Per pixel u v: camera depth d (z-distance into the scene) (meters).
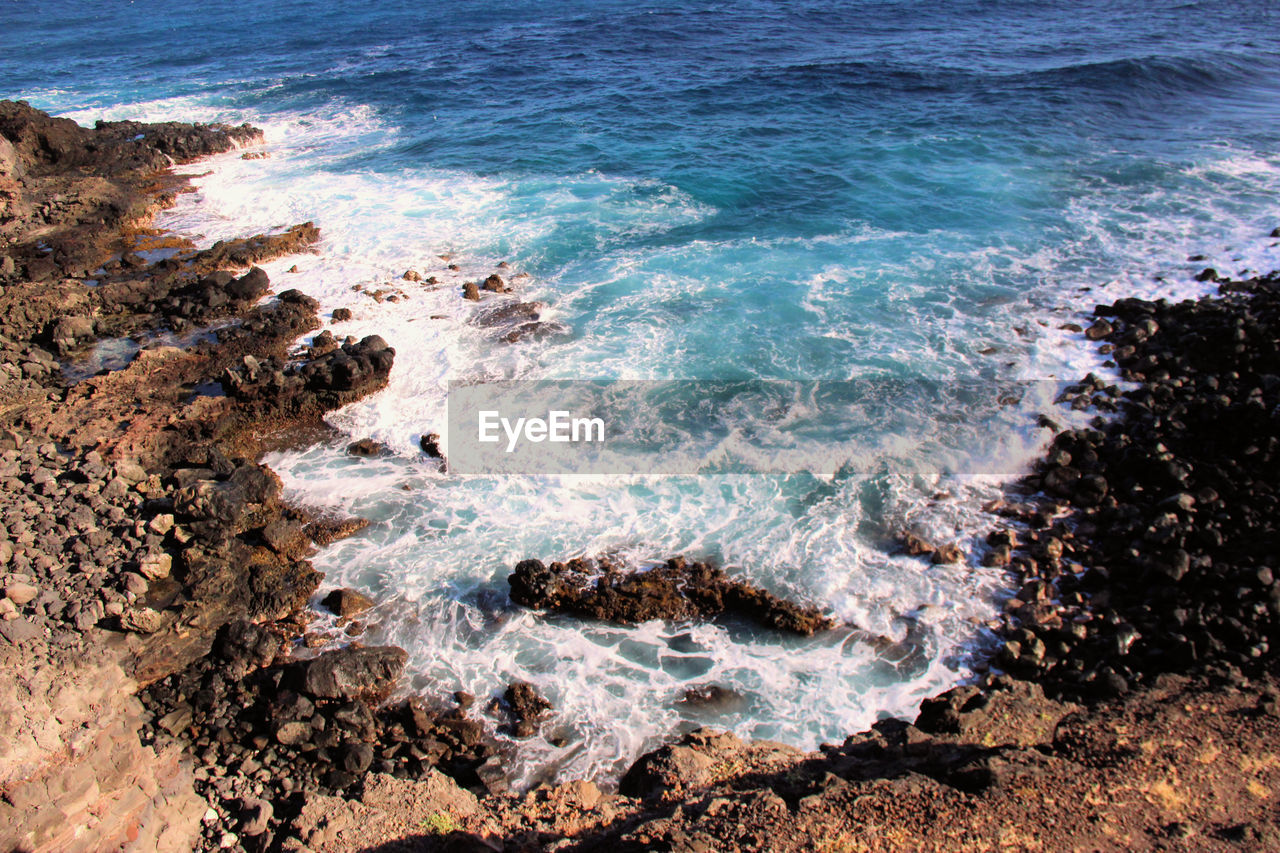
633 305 27.33
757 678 15.17
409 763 14.02
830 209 33.41
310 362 23.88
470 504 19.55
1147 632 14.73
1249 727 11.73
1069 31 59.38
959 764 11.59
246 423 22.56
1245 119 39.25
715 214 33.88
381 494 20.06
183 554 17.47
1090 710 12.59
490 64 63.34
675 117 46.25
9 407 23.44
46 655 13.67
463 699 15.05
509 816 12.35
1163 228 29.42
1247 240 27.91
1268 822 10.11
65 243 32.59
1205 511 16.75
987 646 15.35
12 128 41.12
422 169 40.97
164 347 25.94
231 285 28.53
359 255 31.88
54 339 26.45
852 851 9.99
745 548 17.69
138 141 44.50
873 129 41.62
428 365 24.64
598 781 13.55
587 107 49.41
